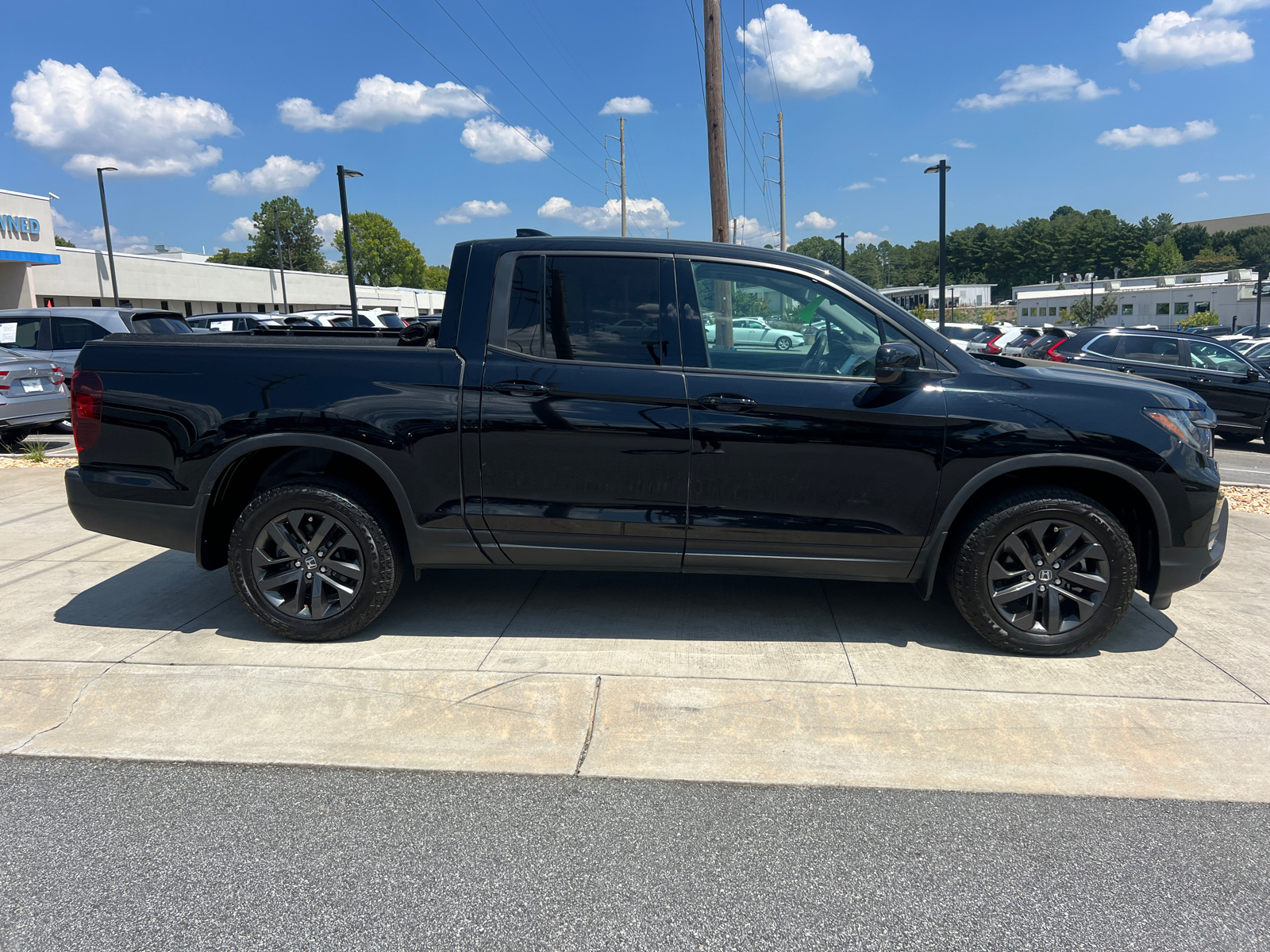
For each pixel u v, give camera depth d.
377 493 3.96
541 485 3.70
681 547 3.75
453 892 2.33
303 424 3.70
